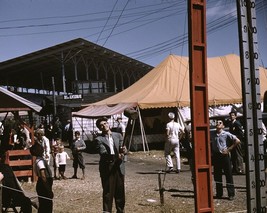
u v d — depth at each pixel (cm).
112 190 670
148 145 2120
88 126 3186
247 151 392
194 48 409
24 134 1349
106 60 4672
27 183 1180
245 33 394
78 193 1013
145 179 1192
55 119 2975
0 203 596
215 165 893
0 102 1088
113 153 671
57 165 1257
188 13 409
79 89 4344
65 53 4291
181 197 908
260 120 397
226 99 2066
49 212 652
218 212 759
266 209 398
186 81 2169
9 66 4638
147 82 2230
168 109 2102
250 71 394
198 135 413
